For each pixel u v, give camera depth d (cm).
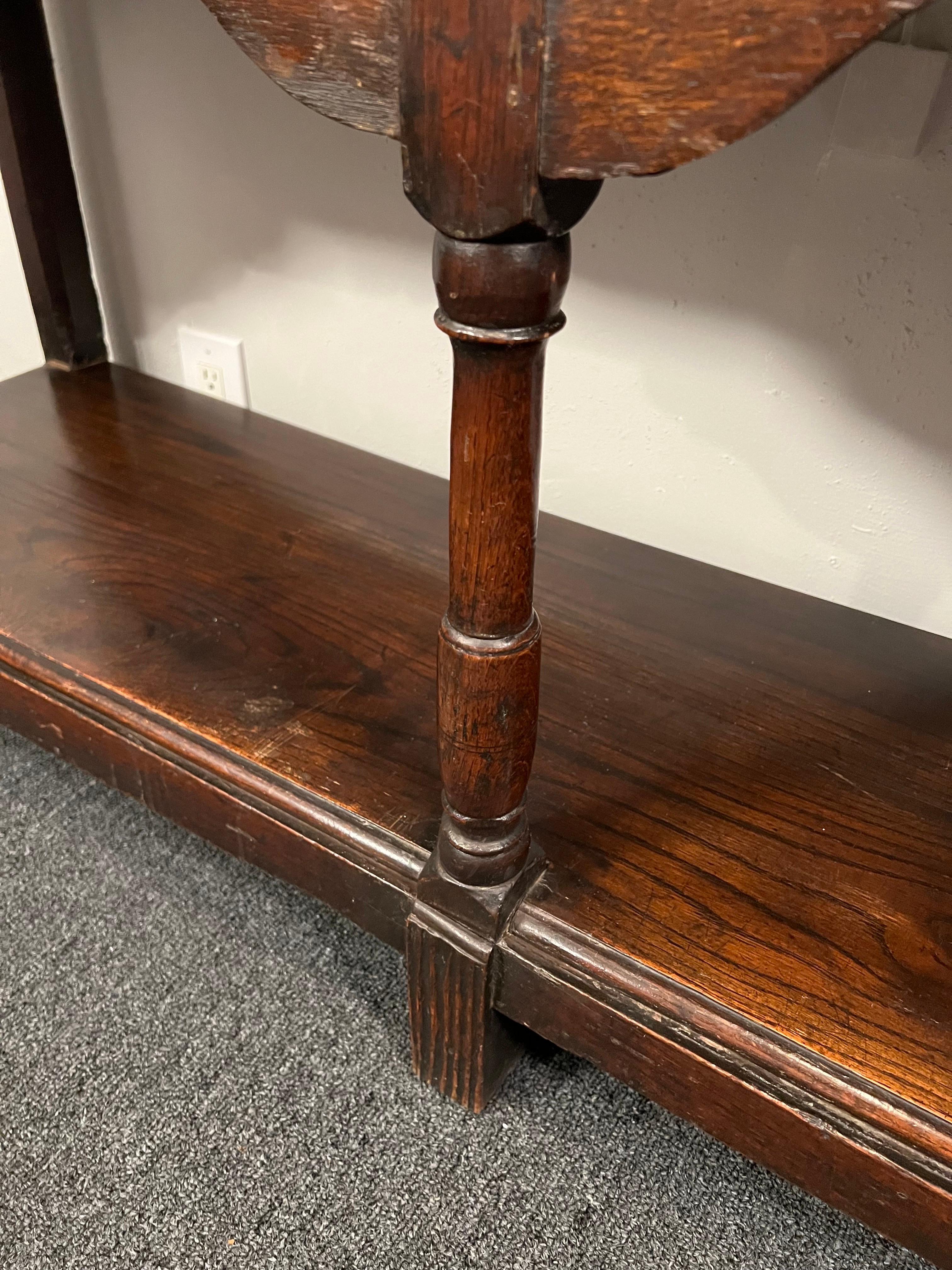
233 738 82
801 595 100
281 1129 79
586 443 105
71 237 128
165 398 131
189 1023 86
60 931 92
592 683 89
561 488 110
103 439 121
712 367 94
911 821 77
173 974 89
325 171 108
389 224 106
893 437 88
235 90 109
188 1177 76
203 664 90
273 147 110
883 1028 63
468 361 50
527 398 51
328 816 76
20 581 98
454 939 69
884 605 97
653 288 93
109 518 108
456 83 44
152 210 123
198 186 118
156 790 86
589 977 67
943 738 84
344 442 125
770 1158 64
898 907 71
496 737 61
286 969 90
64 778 107
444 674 60
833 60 38
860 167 79
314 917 94
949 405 85
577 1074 83
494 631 58
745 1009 64
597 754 82
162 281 128
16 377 133
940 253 79
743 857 74
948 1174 58
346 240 110
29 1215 73
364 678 89
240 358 127
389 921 76
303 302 118
